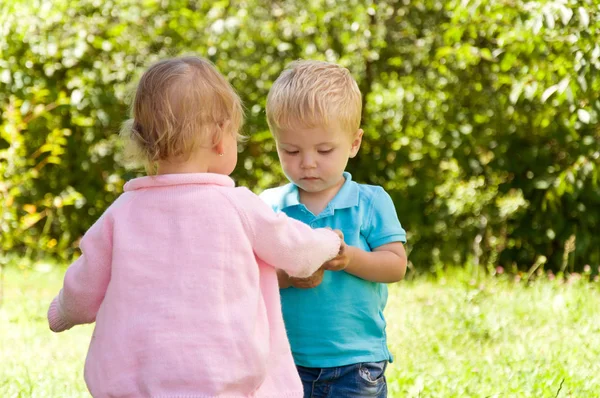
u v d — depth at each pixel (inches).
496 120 364.2
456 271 354.9
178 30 374.3
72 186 398.0
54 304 125.1
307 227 121.3
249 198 118.9
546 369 198.5
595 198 351.9
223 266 114.0
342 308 130.3
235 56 371.6
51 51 374.0
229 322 112.5
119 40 377.7
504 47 340.2
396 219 136.8
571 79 293.7
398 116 372.2
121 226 117.4
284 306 131.3
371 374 131.3
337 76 130.4
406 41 373.7
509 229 373.7
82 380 199.0
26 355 225.9
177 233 115.2
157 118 117.2
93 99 377.4
